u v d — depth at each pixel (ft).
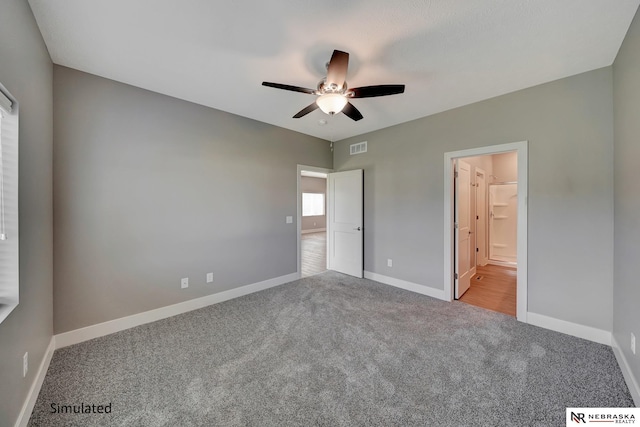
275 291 12.01
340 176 14.96
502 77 7.91
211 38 6.15
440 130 10.80
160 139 9.05
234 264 11.20
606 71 7.25
